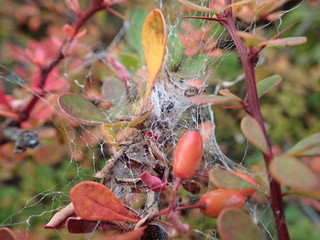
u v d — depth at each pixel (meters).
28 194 0.19
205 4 0.15
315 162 0.16
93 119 0.11
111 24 0.27
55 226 0.10
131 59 0.18
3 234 0.09
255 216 0.13
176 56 0.16
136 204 0.12
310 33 0.28
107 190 0.09
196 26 0.16
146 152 0.11
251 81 0.09
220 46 0.14
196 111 0.13
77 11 0.16
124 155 0.11
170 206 0.09
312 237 0.22
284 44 0.09
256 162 0.21
